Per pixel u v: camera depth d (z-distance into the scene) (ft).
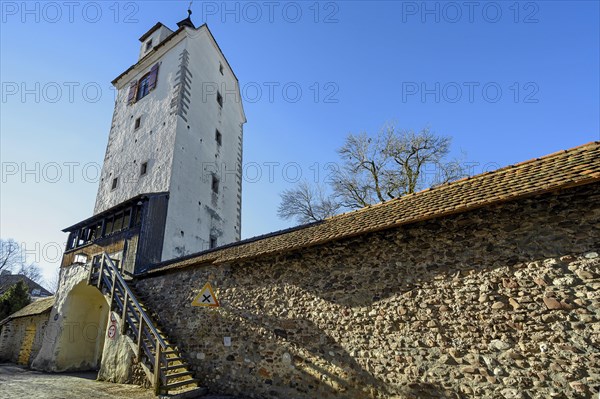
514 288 17.10
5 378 35.63
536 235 17.35
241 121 81.30
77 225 54.19
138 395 25.63
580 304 15.29
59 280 51.49
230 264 29.91
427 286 19.74
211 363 27.45
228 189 68.44
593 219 16.07
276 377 23.67
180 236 50.88
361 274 22.48
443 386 17.54
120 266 43.86
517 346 16.21
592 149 18.99
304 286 24.79
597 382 14.07
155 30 77.51
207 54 70.54
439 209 19.93
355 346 21.07
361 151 70.74
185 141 57.77
